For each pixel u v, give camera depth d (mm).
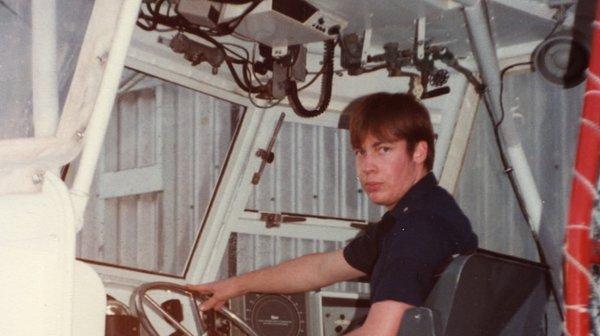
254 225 3473
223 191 3352
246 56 3295
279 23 2947
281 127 3490
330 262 2863
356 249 2818
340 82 3570
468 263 2037
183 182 3309
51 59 1600
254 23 2971
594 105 1850
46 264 1504
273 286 2867
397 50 3473
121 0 1599
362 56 3420
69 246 1523
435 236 2248
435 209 2318
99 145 1615
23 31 1626
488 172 3830
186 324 3168
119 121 3139
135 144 3195
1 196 1523
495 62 3449
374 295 2211
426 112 2572
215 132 3338
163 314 2480
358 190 3686
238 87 3289
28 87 1613
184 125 3281
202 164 3334
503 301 2256
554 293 3596
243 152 3365
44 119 1584
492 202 3820
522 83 3730
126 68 2980
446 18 3266
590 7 3242
